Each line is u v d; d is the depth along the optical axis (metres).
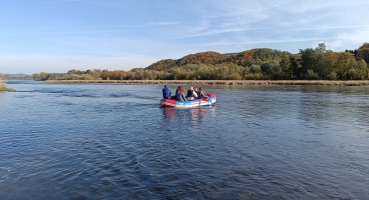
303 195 6.87
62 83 86.75
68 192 6.97
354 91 41.81
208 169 8.49
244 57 148.88
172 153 10.05
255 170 8.46
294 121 16.83
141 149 10.55
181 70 100.50
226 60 156.38
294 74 80.81
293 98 31.20
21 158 9.53
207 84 67.31
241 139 12.20
